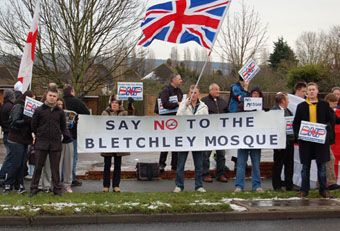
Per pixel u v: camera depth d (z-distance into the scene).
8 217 6.71
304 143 8.36
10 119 8.46
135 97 11.41
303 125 8.17
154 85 35.47
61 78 24.97
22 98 8.62
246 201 7.88
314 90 8.31
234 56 27.31
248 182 10.54
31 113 8.35
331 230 6.54
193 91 9.01
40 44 23.58
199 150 9.04
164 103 10.16
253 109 9.01
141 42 9.40
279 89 32.62
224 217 7.06
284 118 9.01
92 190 9.41
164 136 9.08
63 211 6.90
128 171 10.92
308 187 8.40
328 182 8.89
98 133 8.98
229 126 9.09
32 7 23.27
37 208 7.07
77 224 6.82
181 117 9.09
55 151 8.14
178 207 7.16
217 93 10.32
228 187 9.80
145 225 6.80
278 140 9.02
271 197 8.25
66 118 8.72
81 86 24.00
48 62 24.36
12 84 32.28
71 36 23.70
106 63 24.78
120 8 23.77
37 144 8.12
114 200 7.69
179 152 9.11
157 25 9.34
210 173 11.01
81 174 10.87
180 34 9.37
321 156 8.20
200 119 9.10
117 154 9.03
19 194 8.49
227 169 11.10
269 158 13.97
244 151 9.10
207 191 9.00
